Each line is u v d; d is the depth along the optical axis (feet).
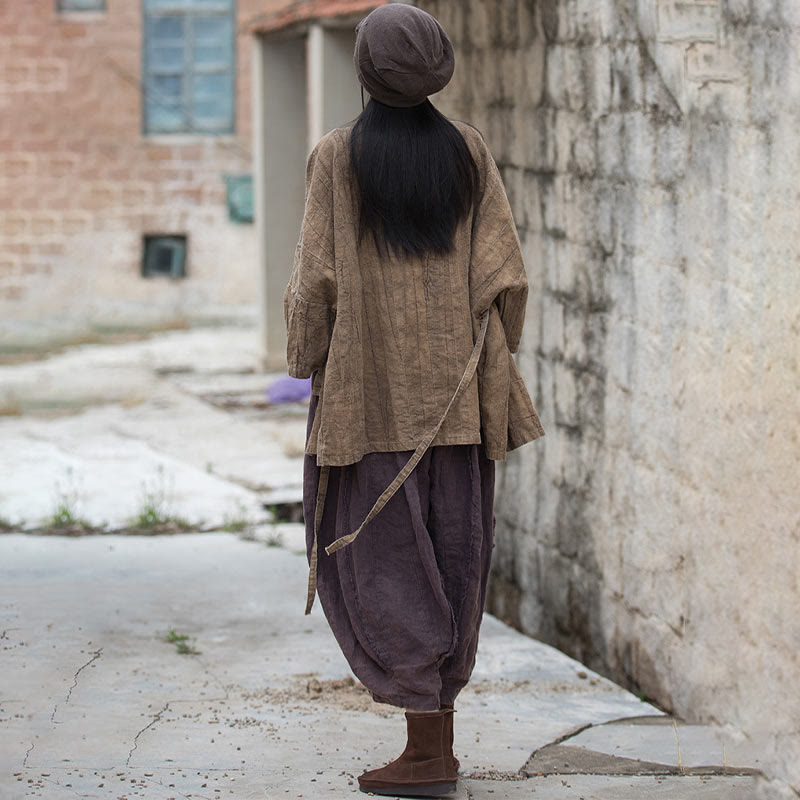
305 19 57.93
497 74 28.37
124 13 75.92
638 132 22.53
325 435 15.24
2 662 21.97
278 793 16.16
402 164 15.15
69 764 17.13
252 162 78.07
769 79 18.02
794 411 17.53
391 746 18.56
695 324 20.63
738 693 19.26
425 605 15.58
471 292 15.70
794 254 17.47
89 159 76.54
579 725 20.30
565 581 26.05
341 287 15.12
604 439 24.29
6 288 76.38
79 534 34.53
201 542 33.50
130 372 64.54
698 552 20.67
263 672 22.54
